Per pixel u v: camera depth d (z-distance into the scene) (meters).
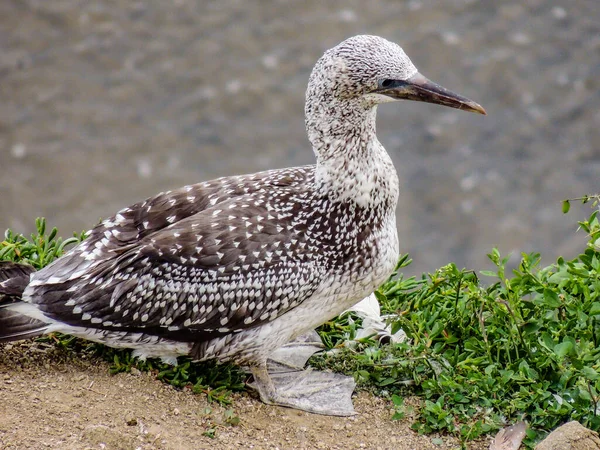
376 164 11.67
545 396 11.38
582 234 35.00
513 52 41.12
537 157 37.56
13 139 38.56
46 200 36.66
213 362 12.27
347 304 12.07
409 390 12.10
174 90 40.53
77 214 36.31
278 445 11.26
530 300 13.16
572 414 11.24
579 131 38.31
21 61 41.31
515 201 36.12
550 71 40.31
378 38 11.65
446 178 36.94
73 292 11.37
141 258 11.37
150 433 11.04
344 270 11.67
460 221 35.50
